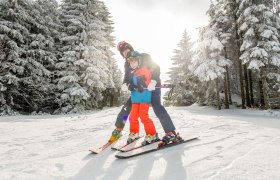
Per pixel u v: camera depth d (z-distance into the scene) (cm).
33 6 2214
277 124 638
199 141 392
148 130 372
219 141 391
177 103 3266
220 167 265
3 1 1911
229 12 2384
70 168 278
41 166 286
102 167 280
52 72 2220
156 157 312
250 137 421
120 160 305
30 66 2017
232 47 2539
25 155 344
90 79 2195
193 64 2428
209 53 2303
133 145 361
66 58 2184
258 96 2656
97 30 2370
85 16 2408
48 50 2247
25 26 2119
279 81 2298
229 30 2416
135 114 389
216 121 675
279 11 2006
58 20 2406
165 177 243
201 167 267
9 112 1806
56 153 352
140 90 371
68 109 2128
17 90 2034
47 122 825
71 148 382
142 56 379
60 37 2373
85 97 2120
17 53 1888
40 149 381
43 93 2223
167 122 363
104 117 892
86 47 2222
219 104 2298
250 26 1959
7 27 1858
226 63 2252
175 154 321
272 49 1862
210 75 2195
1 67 1873
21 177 251
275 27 2019
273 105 2431
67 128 621
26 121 882
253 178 233
